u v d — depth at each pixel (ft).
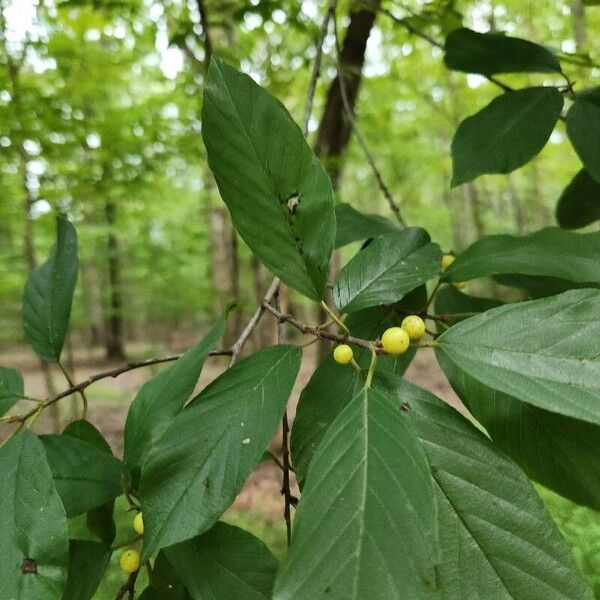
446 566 0.50
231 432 0.54
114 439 4.51
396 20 1.29
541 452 0.66
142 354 9.84
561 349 0.50
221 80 0.57
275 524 3.09
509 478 0.54
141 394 0.65
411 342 0.57
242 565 0.60
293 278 0.60
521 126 0.91
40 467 0.58
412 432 0.47
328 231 0.60
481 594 0.48
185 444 0.55
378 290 0.69
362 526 0.43
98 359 9.70
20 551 0.54
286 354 0.59
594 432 0.64
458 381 0.70
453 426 0.57
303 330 0.61
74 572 0.62
